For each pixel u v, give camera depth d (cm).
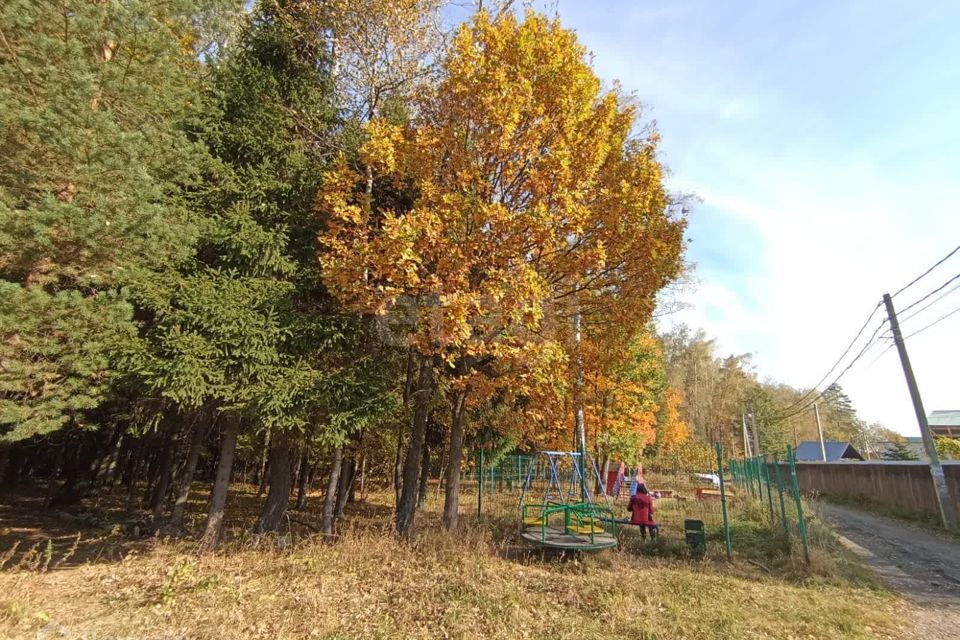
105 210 683
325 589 709
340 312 1024
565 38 972
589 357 1158
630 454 2431
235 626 583
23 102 670
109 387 799
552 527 1134
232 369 876
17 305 628
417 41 1202
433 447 1752
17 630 549
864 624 646
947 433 5416
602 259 934
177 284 880
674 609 643
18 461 1958
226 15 986
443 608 633
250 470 3012
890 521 1723
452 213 898
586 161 954
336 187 962
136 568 835
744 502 1706
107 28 721
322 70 1300
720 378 5684
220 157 1031
